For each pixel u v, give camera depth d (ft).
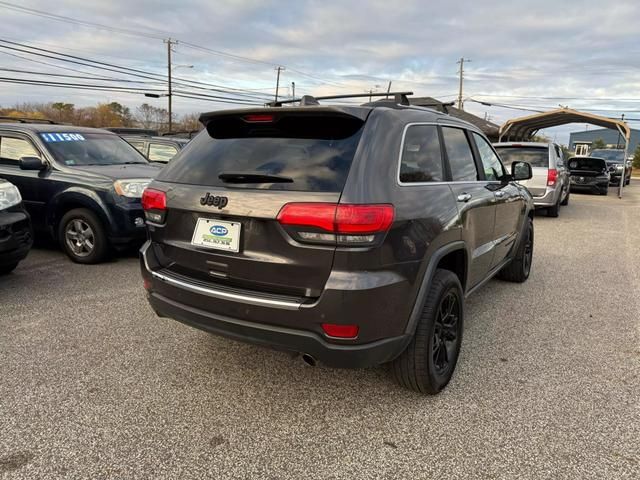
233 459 7.93
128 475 7.50
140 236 19.67
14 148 20.92
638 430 8.82
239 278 8.65
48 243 23.68
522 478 7.55
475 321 14.29
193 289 9.04
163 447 8.20
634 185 86.63
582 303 16.05
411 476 7.59
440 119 11.26
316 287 7.96
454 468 7.78
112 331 12.92
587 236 29.04
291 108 8.68
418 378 9.48
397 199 8.34
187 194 9.14
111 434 8.50
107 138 23.49
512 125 73.41
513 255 16.70
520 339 12.98
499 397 9.95
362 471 7.70
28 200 20.42
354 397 9.89
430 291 9.40
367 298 7.79
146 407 9.38
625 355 12.03
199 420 8.99
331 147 8.45
